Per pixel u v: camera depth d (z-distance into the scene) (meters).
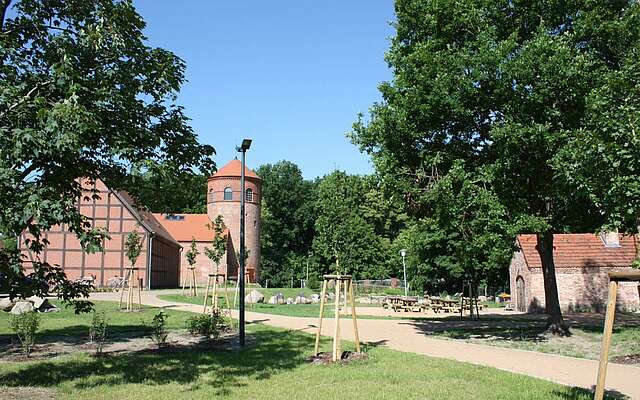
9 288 8.24
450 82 15.48
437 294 48.12
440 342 15.83
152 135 9.46
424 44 16.69
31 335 12.28
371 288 50.84
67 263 44.44
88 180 9.55
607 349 5.89
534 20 16.20
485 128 16.67
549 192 15.64
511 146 14.57
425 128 16.78
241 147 15.07
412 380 9.48
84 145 7.92
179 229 63.19
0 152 7.00
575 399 8.11
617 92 10.88
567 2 15.59
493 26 15.94
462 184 15.31
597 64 14.95
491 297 50.81
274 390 8.62
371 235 59.81
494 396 8.23
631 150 8.94
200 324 16.02
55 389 8.57
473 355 13.13
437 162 16.11
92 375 9.79
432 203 16.34
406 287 47.16
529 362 12.08
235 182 64.19
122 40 9.01
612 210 10.10
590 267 30.89
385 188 17.23
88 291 9.13
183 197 11.41
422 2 17.55
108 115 8.88
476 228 15.01
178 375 9.88
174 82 9.94
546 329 17.81
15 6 9.30
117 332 16.84
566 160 12.45
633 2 15.55
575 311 30.56
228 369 10.52
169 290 44.72
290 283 82.06
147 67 9.62
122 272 44.84
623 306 30.38
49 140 7.26
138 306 27.03
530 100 14.16
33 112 7.52
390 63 18.41
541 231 14.78
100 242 7.82
